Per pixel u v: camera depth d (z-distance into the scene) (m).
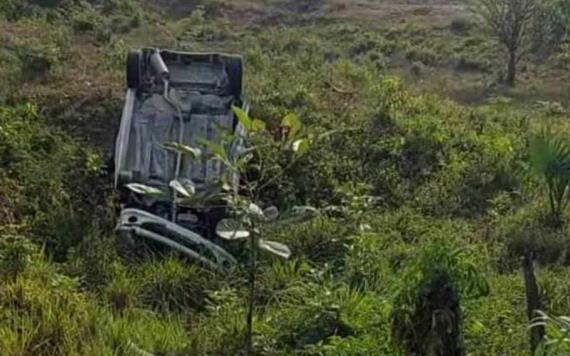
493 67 24.77
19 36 16.50
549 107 19.09
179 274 8.12
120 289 7.76
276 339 6.83
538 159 9.76
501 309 7.20
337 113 13.23
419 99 14.66
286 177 10.66
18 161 10.65
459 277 6.11
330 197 10.63
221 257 8.63
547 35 26.02
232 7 29.61
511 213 10.50
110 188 10.12
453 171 11.58
